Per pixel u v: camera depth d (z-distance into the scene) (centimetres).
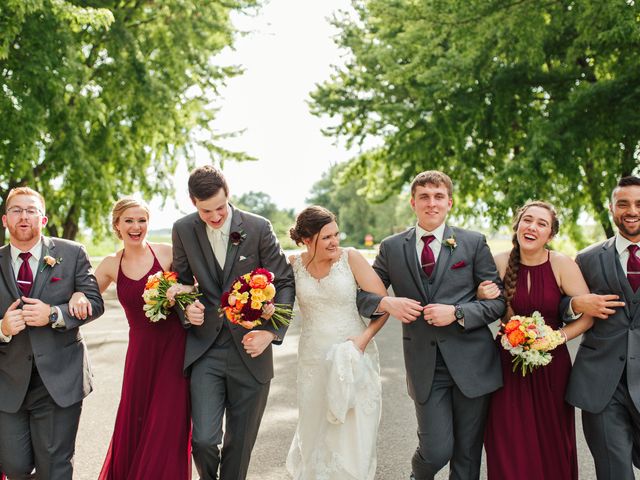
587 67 1397
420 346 345
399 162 1758
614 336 321
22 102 1181
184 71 1722
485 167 1662
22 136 1175
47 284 341
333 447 344
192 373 350
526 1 1162
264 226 365
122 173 1761
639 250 325
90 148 1627
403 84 1741
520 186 1245
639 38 1036
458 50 1400
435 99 1520
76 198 1620
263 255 364
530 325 312
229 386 352
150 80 1564
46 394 330
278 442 454
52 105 1270
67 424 336
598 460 318
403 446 441
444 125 1555
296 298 381
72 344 345
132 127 1714
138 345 364
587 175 1465
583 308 324
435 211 347
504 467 330
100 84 1619
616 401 318
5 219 333
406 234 365
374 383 356
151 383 362
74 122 1384
